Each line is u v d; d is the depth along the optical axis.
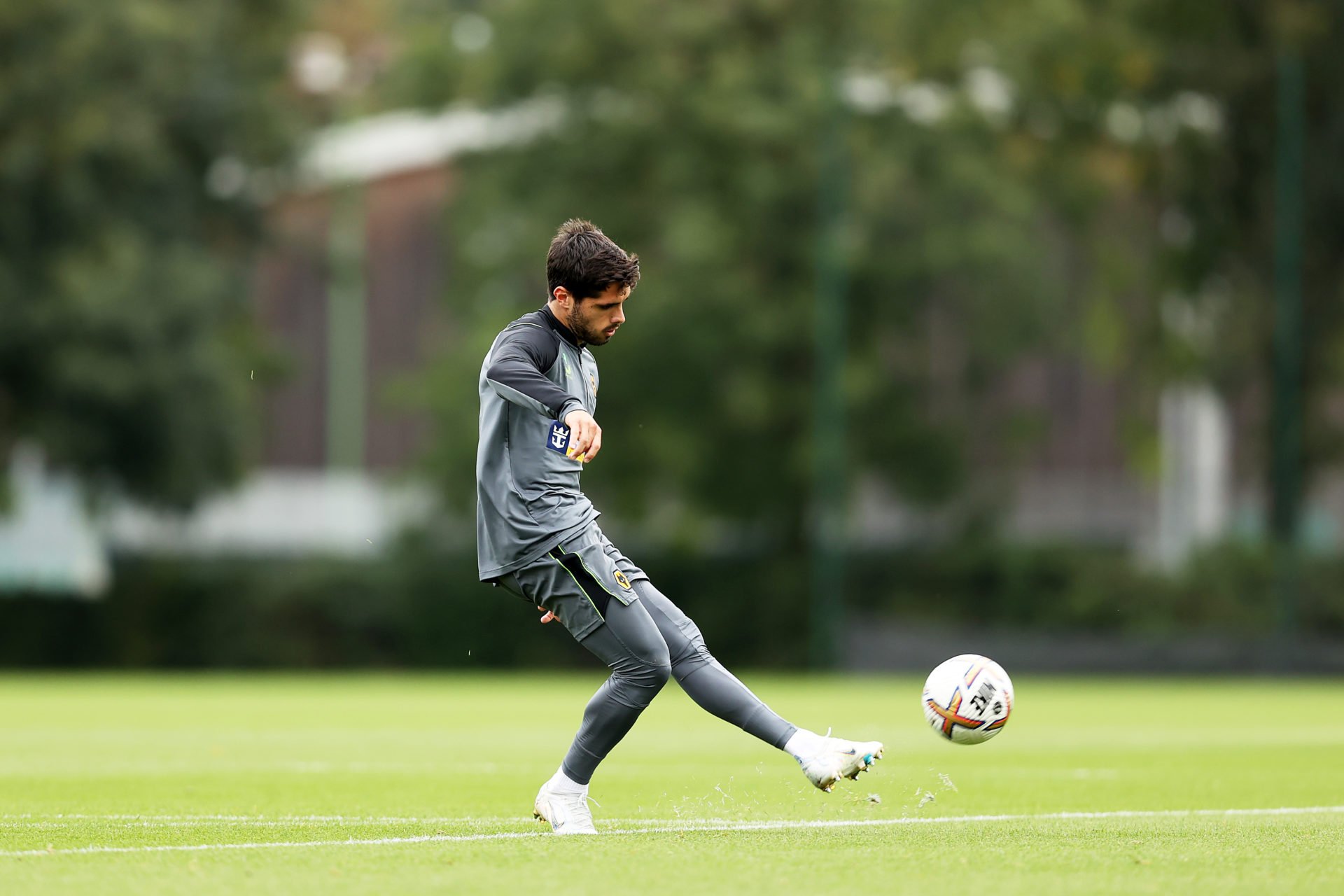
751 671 104.00
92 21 98.19
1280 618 81.06
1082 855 18.38
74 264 97.38
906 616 86.38
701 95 107.44
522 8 109.81
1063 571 85.31
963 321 99.62
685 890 15.80
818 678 83.75
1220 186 88.44
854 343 101.44
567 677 101.75
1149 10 91.25
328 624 109.19
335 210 117.69
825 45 109.56
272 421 125.31
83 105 98.44
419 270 127.06
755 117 105.00
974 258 97.62
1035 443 96.56
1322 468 84.56
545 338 20.09
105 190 101.88
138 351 98.19
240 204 112.31
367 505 127.94
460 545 109.88
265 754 37.41
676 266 105.56
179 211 106.25
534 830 21.33
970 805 25.67
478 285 112.50
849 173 94.75
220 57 108.00
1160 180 90.88
